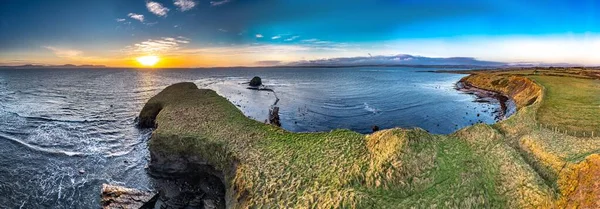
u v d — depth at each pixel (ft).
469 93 368.68
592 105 154.51
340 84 512.63
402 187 77.61
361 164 86.33
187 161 118.83
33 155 135.85
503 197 75.20
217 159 110.11
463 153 91.40
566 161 79.92
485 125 106.52
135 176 119.14
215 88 403.54
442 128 185.68
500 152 91.09
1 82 568.00
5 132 171.83
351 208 69.72
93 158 135.54
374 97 323.98
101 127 190.90
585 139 94.32
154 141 122.31
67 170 121.39
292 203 76.74
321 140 104.68
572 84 247.09
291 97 310.65
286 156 97.86
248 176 90.79
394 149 86.38
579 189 69.72
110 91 401.29
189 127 130.11
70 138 164.45
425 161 83.61
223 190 108.58
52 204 96.07
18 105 269.85
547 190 73.31
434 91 393.29
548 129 111.04
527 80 287.69
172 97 201.46
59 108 256.11
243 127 126.11
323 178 83.61
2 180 109.29
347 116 216.33
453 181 77.66
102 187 103.76
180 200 103.71
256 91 365.81
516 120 120.16
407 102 287.48
